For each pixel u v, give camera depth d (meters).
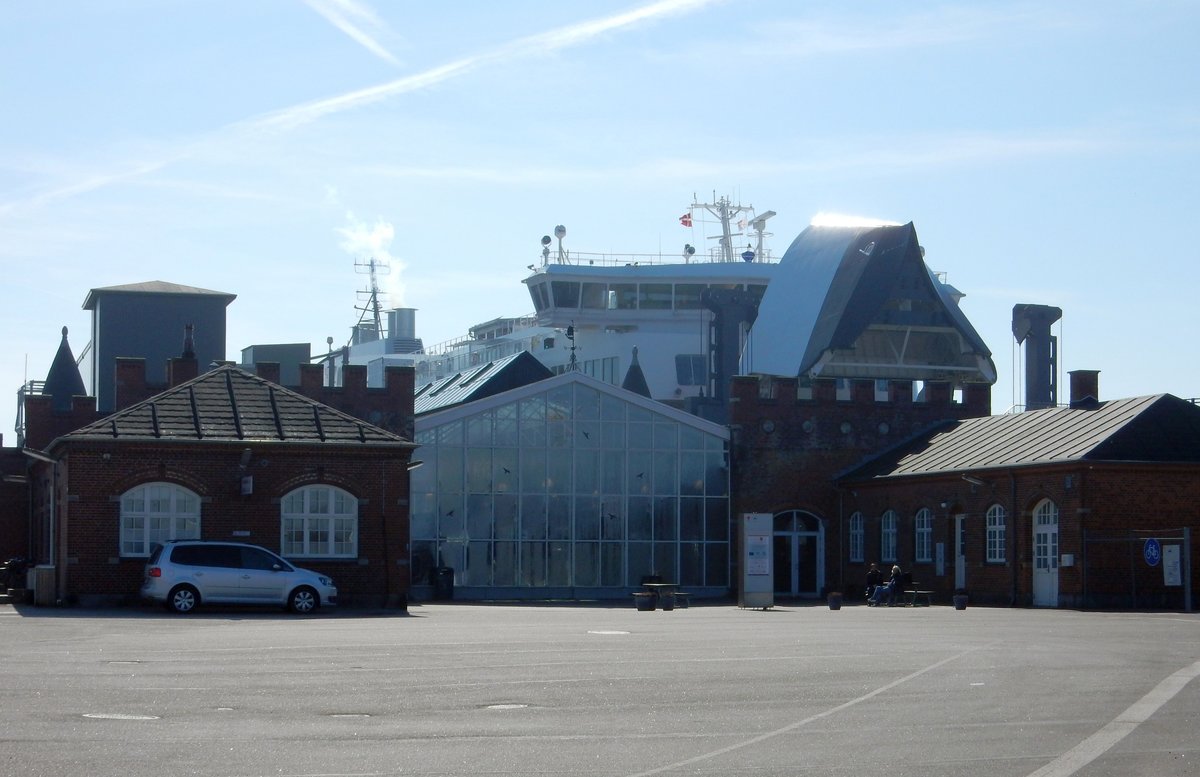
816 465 58.91
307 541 41.38
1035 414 51.44
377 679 18.17
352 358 120.25
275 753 12.18
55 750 12.13
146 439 40.03
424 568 54.16
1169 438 44.12
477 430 55.25
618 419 56.91
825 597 58.47
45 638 25.44
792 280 82.75
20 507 56.62
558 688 17.31
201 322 72.69
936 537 51.25
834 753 12.52
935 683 18.16
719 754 12.42
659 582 55.53
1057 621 34.19
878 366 76.56
